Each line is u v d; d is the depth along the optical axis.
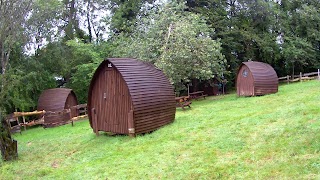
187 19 23.09
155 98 12.92
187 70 21.66
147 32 22.56
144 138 11.70
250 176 6.57
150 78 13.25
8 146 11.70
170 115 13.83
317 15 33.91
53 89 24.25
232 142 9.14
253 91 22.00
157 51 21.80
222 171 7.13
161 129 12.69
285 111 11.94
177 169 7.78
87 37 34.09
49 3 24.75
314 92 18.33
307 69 37.12
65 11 29.94
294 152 7.39
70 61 28.34
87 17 34.25
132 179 7.63
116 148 11.04
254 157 7.62
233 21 31.95
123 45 24.31
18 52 24.06
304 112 10.93
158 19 22.86
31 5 16.50
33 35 24.72
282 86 26.73
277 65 36.72
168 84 14.24
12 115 20.36
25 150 13.45
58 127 20.42
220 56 23.20
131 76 12.60
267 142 8.54
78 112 25.39
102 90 13.76
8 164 11.09
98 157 10.38
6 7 14.20
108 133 14.20
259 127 10.20
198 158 8.36
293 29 35.66
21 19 15.38
